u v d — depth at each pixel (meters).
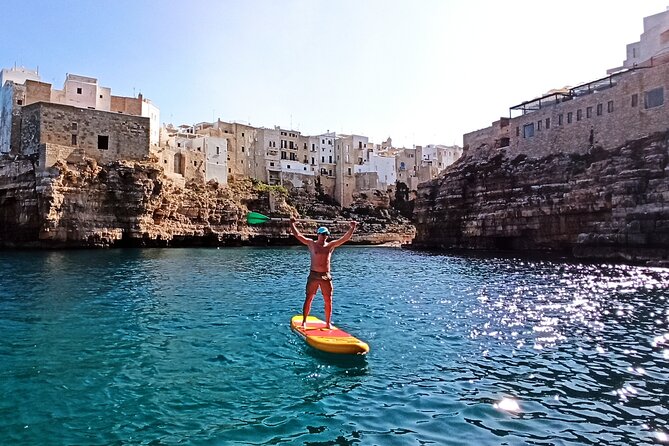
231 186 92.31
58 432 7.74
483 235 57.81
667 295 21.83
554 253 48.31
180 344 13.30
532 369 11.13
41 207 52.06
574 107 53.50
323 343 12.41
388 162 120.12
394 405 8.96
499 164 62.16
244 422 8.17
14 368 11.01
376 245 89.50
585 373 10.82
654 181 37.72
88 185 55.91
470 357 12.12
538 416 8.46
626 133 47.38
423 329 15.33
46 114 56.78
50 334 14.36
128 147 62.22
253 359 11.87
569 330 15.13
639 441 7.49
